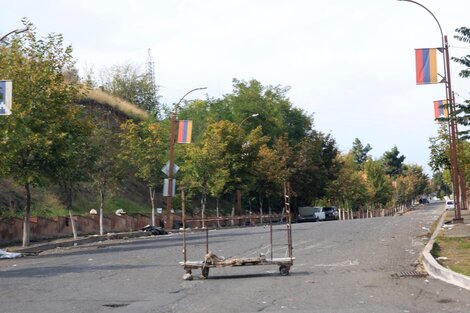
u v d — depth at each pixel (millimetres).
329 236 29906
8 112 25688
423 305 10797
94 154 39375
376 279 14477
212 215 70312
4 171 31094
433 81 31359
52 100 32500
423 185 186375
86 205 52594
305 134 99125
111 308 11648
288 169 75625
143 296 13156
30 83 32188
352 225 40094
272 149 80250
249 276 16234
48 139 32094
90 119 35344
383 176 125312
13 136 29672
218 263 15914
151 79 99250
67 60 34156
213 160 58031
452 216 42219
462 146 51188
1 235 35219
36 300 13008
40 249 32250
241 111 87562
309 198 84812
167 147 59562
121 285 15211
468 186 66125
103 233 44594
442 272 14055
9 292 14547
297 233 33500
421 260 17781
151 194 50688
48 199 48469
